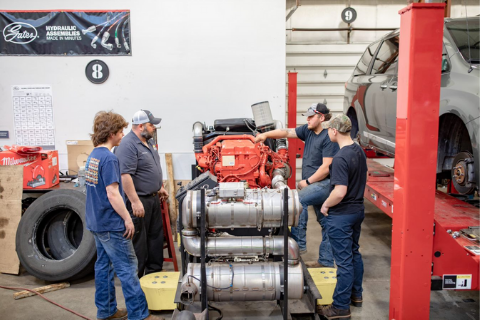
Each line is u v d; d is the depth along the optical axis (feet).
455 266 9.50
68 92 19.24
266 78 19.22
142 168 12.52
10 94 19.24
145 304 10.82
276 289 9.43
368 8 29.27
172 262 15.38
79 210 13.70
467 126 10.43
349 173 10.29
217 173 15.02
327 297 11.35
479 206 11.37
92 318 11.37
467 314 11.32
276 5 18.74
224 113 19.48
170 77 19.20
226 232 10.68
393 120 14.65
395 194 9.57
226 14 18.79
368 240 17.44
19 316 11.51
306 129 13.97
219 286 9.36
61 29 18.76
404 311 9.39
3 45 18.88
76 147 18.52
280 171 15.20
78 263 13.12
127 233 10.36
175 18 18.80
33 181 15.58
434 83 8.64
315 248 16.49
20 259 13.66
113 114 10.42
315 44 28.91
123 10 18.67
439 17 8.43
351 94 19.95
